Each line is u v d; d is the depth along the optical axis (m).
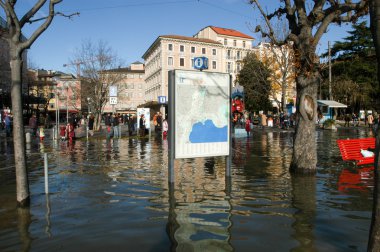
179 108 8.05
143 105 80.00
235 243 4.52
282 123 35.47
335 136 24.42
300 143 9.45
